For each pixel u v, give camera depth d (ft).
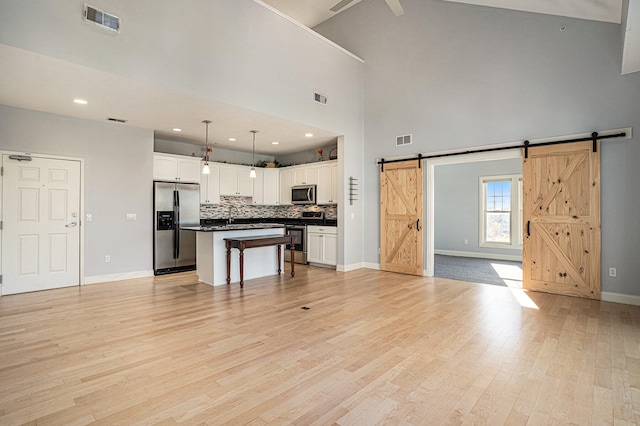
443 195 29.60
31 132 14.56
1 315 11.63
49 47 9.38
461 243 28.55
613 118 13.47
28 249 14.65
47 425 5.71
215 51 13.19
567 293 14.53
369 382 7.25
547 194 14.97
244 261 17.78
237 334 10.02
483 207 27.40
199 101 13.28
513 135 15.93
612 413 6.12
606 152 13.61
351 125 20.49
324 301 13.65
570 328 10.58
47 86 11.67
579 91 14.23
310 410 6.22
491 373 7.67
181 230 19.66
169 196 19.16
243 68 14.19
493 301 13.73
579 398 6.63
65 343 9.27
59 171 15.34
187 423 5.80
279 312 12.16
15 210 14.28
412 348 9.06
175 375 7.52
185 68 12.27
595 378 7.43
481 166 27.40
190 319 11.33
